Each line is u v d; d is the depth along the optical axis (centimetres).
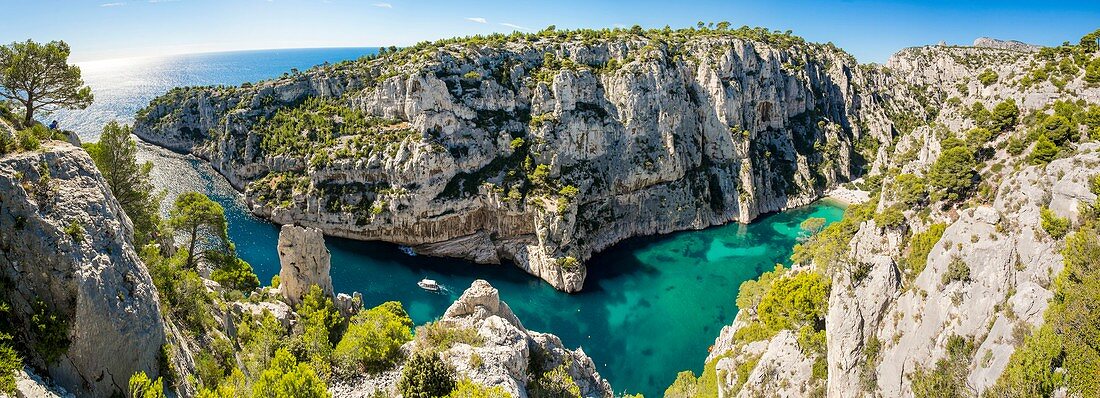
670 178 15188
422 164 12425
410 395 3762
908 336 4712
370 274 11325
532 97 14500
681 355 9019
